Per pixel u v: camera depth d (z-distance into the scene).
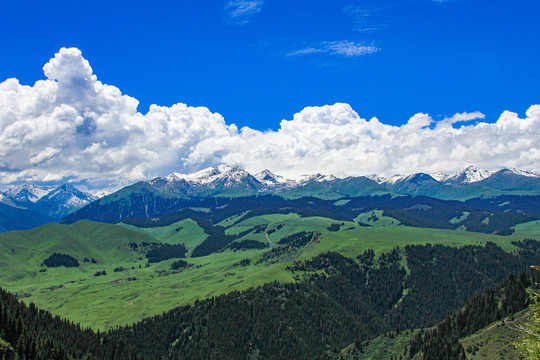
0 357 170.62
